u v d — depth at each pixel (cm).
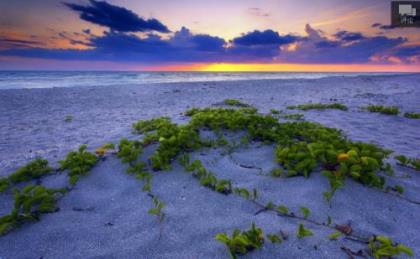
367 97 1160
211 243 186
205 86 1873
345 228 197
